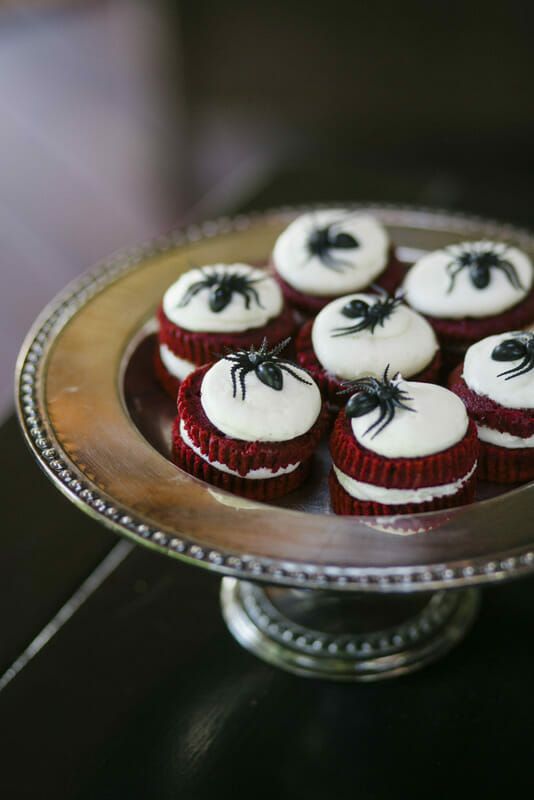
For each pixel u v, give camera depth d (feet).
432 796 1.73
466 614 1.99
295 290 2.10
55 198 4.67
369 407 1.70
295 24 4.65
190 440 1.76
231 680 1.88
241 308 1.95
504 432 1.78
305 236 2.13
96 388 1.88
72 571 2.02
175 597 2.00
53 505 2.12
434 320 2.02
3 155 4.93
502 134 4.60
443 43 4.41
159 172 4.84
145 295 2.13
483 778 1.75
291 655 1.92
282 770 1.76
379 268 2.11
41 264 4.27
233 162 4.91
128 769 1.75
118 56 5.45
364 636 1.94
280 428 1.72
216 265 2.08
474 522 1.60
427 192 2.99
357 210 2.42
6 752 1.77
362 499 1.71
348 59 4.66
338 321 1.90
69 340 1.99
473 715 1.84
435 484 1.68
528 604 2.01
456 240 2.31
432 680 1.89
